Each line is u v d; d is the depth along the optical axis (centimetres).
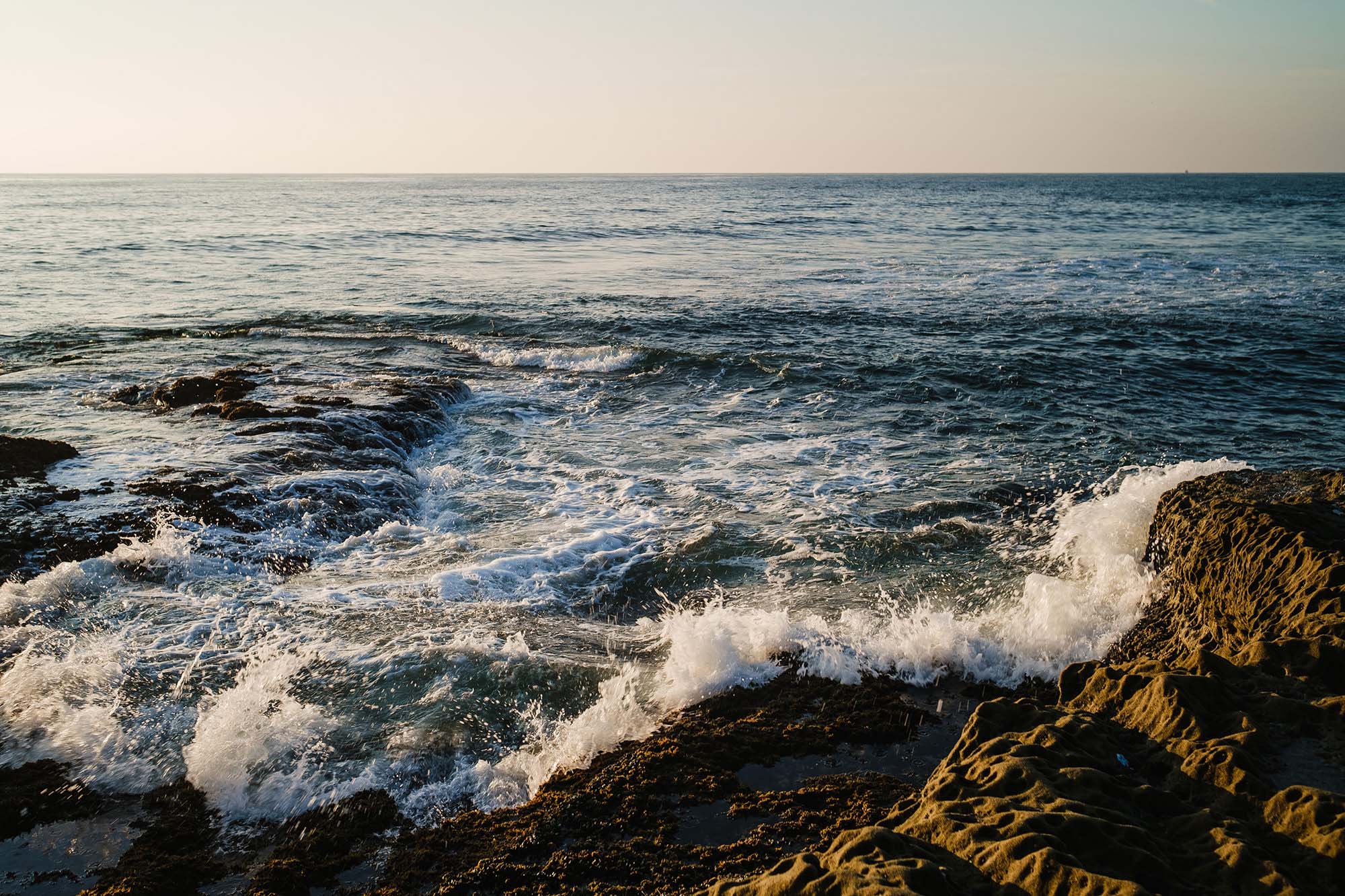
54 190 13150
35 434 1101
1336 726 407
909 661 628
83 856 444
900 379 1502
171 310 2139
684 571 811
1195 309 2044
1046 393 1418
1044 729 420
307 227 4962
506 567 796
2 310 2103
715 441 1220
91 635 651
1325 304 2078
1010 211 6519
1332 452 1145
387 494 969
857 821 442
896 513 942
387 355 1689
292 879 421
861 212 6512
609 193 12062
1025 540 870
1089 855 319
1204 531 683
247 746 520
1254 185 14838
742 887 337
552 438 1239
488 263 3164
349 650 636
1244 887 303
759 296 2361
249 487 919
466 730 545
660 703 581
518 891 400
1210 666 475
